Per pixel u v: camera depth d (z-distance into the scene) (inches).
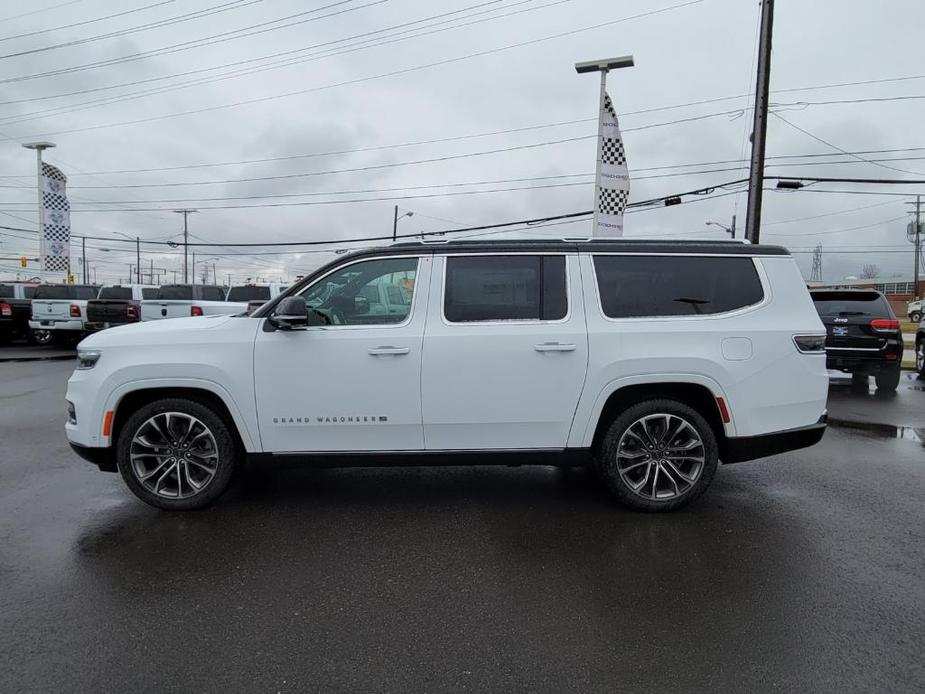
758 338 174.2
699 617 123.1
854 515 178.9
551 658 109.5
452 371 171.5
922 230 2349.9
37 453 242.7
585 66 592.4
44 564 145.9
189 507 177.3
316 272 177.3
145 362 170.7
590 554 151.9
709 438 175.0
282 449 175.2
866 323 406.9
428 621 121.6
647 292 177.2
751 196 647.1
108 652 110.7
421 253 177.0
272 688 101.0
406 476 215.8
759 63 629.6
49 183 1149.7
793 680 103.3
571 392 172.7
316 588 134.9
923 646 113.3
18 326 738.8
